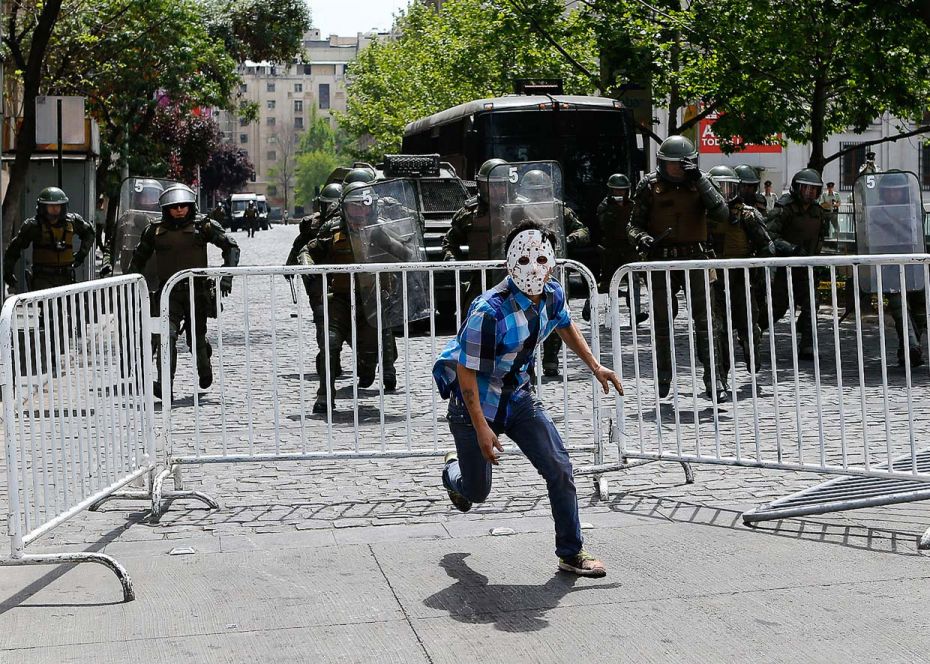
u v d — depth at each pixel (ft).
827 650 13.78
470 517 20.67
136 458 21.03
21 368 16.79
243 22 136.15
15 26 72.33
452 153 74.84
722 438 27.27
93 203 68.13
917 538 18.45
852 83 62.23
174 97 108.78
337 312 32.50
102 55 98.94
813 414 30.27
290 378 38.91
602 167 68.69
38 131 57.57
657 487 22.79
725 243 36.32
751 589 16.12
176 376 39.06
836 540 18.49
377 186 33.99
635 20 71.67
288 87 649.20
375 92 181.16
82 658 14.06
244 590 16.63
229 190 348.18
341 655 14.01
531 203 37.47
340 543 19.08
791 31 59.26
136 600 16.26
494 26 86.07
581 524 19.97
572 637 14.44
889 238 40.47
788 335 49.16
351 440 28.02
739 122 66.90
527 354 16.70
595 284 23.09
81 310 18.80
